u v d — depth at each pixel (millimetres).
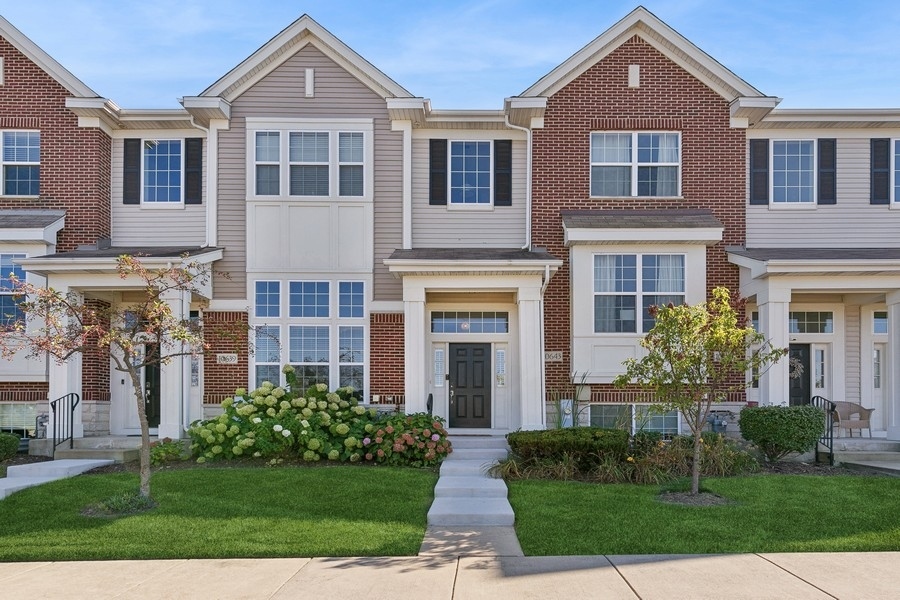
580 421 16688
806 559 8352
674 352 11367
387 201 17469
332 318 17234
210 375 17109
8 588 7582
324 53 17438
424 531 9773
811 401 16797
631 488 11906
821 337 17891
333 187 17328
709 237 16234
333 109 17453
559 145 17406
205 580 7766
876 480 12320
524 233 17672
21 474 13594
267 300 17250
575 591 7316
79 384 16078
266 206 17328
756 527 9594
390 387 17141
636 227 16203
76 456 14984
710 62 17156
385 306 17250
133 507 10570
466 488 11734
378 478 12539
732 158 17391
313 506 10773
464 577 7805
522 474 12938
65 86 17219
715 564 8180
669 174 17484
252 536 9289
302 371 17156
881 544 8812
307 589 7434
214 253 16688
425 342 17156
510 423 17422
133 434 17297
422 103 17000
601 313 16594
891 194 17688
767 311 15695
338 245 17328
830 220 17625
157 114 17562
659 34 17234
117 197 17828
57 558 8680
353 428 14828
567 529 9625
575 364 16484
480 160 17891
